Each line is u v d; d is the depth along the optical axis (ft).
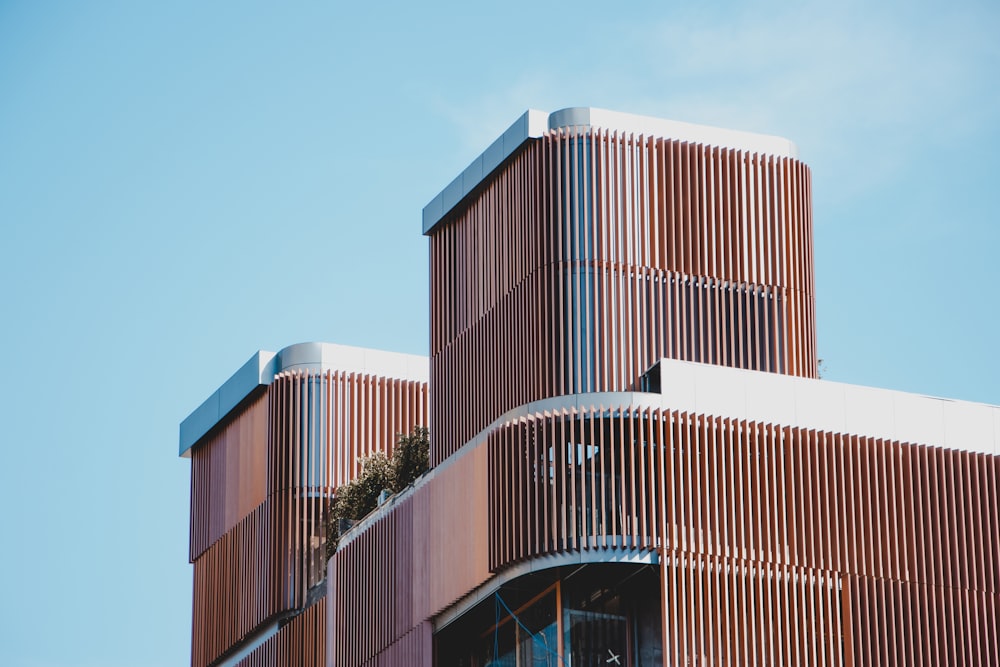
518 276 278.87
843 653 234.79
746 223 283.59
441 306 297.12
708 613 229.66
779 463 239.09
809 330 284.20
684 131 284.61
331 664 286.46
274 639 313.12
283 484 334.03
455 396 288.51
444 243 299.38
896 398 248.73
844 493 240.94
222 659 344.49
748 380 241.76
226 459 357.20
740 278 280.92
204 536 359.66
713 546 232.12
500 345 279.28
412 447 311.06
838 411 244.63
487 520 243.19
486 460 246.68
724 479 235.20
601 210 276.62
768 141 288.92
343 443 336.49
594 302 272.31
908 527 243.19
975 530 247.09
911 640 237.86
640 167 280.51
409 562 266.57
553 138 279.69
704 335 276.41
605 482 233.96
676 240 279.08
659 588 232.53
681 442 235.20
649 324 273.75
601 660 232.12
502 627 242.37
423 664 256.32
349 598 284.00
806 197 290.35
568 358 269.64
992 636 243.19
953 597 242.58
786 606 232.94
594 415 236.84
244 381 350.43
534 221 277.44
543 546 232.94
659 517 231.71
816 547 237.04
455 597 249.75
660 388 238.68
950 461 248.52
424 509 264.72
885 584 239.30
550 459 237.04
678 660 226.79
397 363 344.49
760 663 229.86
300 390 337.93
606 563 232.12
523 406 243.81
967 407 252.42
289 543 330.54
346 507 314.14
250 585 336.49
